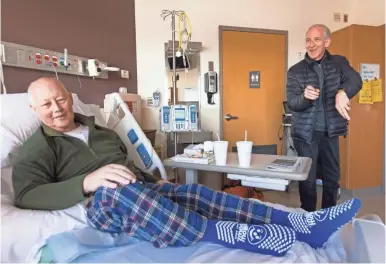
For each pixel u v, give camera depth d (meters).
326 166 2.21
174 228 1.03
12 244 0.97
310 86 1.90
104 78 2.57
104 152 1.49
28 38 1.83
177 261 0.94
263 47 3.49
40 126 1.41
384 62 3.16
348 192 3.18
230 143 3.46
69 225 1.10
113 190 1.08
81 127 1.55
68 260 0.94
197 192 1.28
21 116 1.42
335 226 1.03
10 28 1.71
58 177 1.34
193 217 1.07
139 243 1.08
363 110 3.14
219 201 1.24
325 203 2.26
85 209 1.19
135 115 2.73
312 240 1.05
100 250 1.02
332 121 2.10
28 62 1.79
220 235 1.04
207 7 3.28
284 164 1.44
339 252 1.02
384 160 3.25
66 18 2.14
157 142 3.18
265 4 3.45
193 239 1.05
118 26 2.78
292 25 3.56
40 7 1.91
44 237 1.03
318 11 3.61
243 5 3.38
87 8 2.36
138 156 1.81
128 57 2.96
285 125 3.49
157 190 1.34
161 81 3.20
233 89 3.43
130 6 2.98
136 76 3.12
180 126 2.30
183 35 3.18
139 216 1.04
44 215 1.08
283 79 3.58
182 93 3.27
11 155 1.33
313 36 2.06
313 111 2.09
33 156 1.24
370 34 3.10
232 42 3.38
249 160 1.48
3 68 1.65
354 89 2.07
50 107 1.34
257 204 1.21
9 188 1.28
